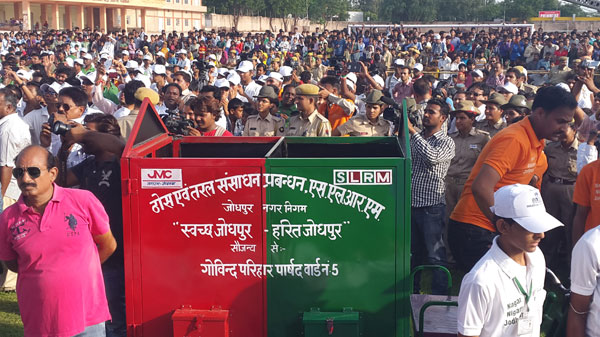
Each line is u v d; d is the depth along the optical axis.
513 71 12.34
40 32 50.94
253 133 7.31
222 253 3.84
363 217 3.78
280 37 40.88
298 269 3.84
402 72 14.26
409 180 3.74
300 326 3.89
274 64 18.58
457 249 4.88
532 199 3.00
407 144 3.99
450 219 4.91
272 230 3.80
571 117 4.23
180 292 3.88
